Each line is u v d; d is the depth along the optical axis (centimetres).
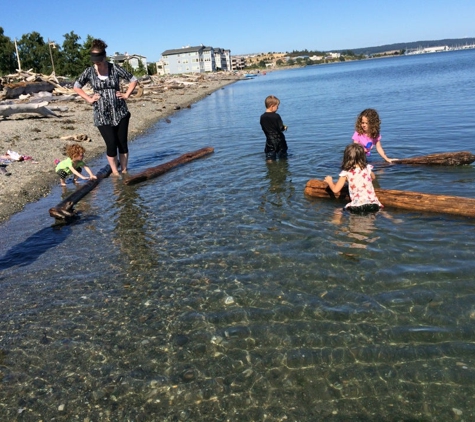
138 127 2003
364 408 312
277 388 338
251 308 443
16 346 411
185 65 15538
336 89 3734
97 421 320
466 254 508
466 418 297
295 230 623
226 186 880
